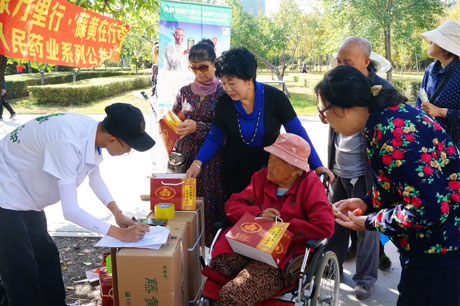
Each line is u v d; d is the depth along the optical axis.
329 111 2.06
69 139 2.40
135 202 5.96
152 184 3.21
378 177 2.09
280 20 23.27
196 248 3.18
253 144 3.32
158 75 5.49
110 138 2.47
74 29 4.61
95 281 3.71
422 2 15.98
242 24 22.56
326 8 18.53
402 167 1.86
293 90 26.48
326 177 3.10
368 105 2.00
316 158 3.25
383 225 2.05
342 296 3.59
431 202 1.84
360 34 16.30
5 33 3.78
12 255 2.60
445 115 3.57
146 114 15.34
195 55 3.52
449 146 1.95
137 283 2.53
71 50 4.61
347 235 3.75
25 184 2.56
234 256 2.76
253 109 3.24
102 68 50.97
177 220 3.01
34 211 2.77
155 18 7.16
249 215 2.79
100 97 21.02
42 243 2.90
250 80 3.11
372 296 3.59
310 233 2.71
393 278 3.90
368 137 2.00
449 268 2.00
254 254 2.57
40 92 18.50
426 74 3.94
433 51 3.69
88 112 16.09
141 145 2.48
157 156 6.13
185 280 2.95
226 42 5.43
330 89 2.00
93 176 2.94
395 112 1.93
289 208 2.87
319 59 57.19
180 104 3.83
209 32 5.39
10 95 20.83
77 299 3.47
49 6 4.19
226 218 3.04
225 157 3.47
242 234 2.60
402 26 15.98
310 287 2.65
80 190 6.33
